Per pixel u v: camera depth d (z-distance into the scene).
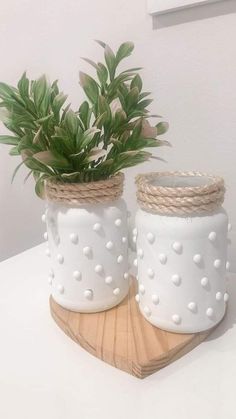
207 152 0.59
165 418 0.31
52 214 0.43
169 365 0.37
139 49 0.61
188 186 0.41
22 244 0.91
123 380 0.36
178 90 0.59
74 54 0.68
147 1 0.56
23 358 0.39
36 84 0.40
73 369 0.37
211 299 0.39
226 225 0.38
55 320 0.46
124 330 0.41
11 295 0.54
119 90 0.44
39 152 0.38
